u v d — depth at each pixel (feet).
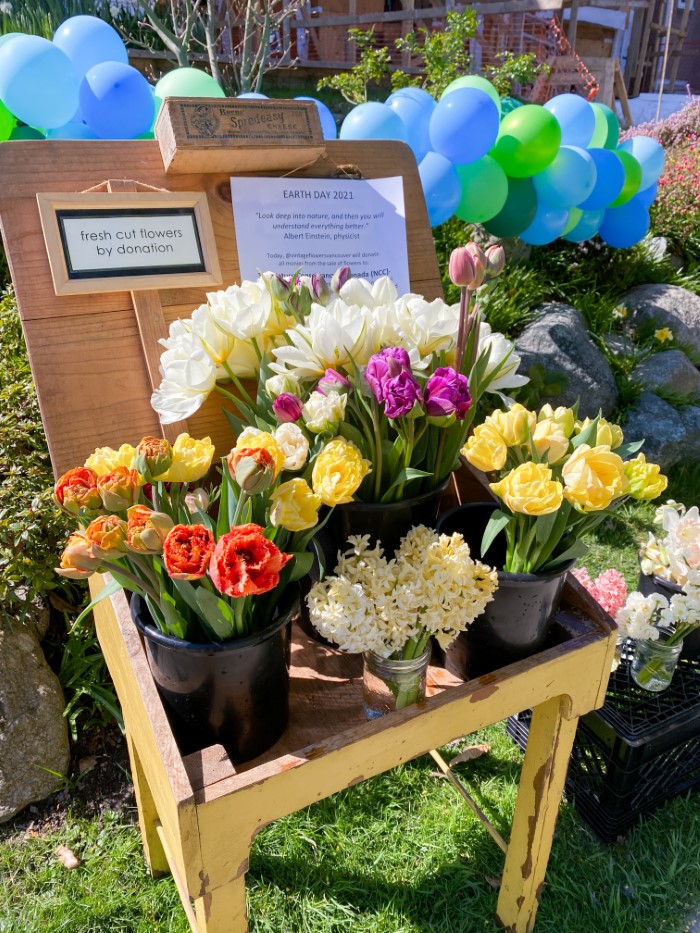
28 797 5.36
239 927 2.95
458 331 3.25
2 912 4.73
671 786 5.38
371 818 5.30
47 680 5.71
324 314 2.98
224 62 15.72
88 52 6.41
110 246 3.66
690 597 4.89
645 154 11.62
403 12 21.24
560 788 3.96
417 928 4.59
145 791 4.49
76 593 6.33
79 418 3.65
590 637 3.44
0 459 5.88
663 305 13.14
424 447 3.34
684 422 11.35
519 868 4.26
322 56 23.76
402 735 3.00
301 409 2.94
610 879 4.92
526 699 3.35
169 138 3.71
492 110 8.48
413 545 3.05
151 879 4.92
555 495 2.73
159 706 2.70
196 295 3.93
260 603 2.83
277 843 5.12
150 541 2.29
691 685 5.44
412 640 2.90
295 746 3.09
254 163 4.01
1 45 5.70
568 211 10.14
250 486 2.35
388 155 4.64
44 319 3.58
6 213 3.51
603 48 28.40
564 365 10.82
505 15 21.21
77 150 3.68
